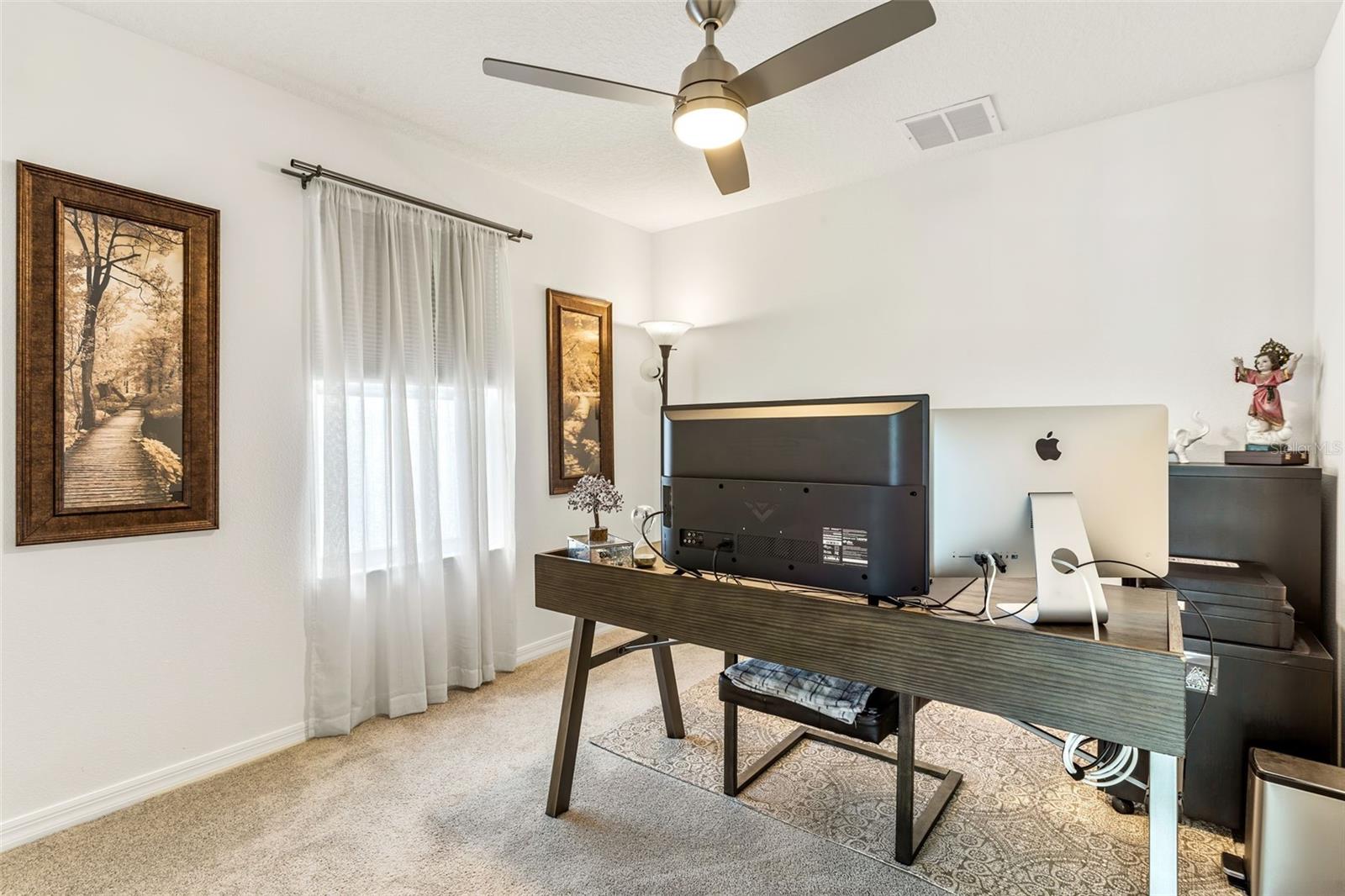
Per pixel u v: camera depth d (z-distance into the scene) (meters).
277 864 1.92
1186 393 2.79
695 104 1.92
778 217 4.01
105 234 2.17
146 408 2.27
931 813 2.09
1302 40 2.34
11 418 2.01
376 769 2.47
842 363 3.79
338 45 2.35
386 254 2.92
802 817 2.13
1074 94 2.72
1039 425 1.56
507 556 3.45
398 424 2.93
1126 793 2.07
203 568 2.42
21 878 1.86
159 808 2.21
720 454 1.81
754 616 1.77
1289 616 1.94
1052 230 3.10
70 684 2.13
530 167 3.45
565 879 1.85
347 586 2.75
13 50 2.00
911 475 1.54
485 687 3.28
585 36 2.31
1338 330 2.18
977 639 1.46
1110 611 1.60
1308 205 2.54
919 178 3.49
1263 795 1.67
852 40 1.67
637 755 2.56
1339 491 2.18
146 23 2.20
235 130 2.51
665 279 4.52
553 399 3.81
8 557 2.01
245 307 2.53
